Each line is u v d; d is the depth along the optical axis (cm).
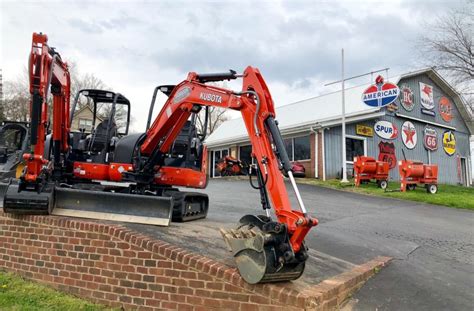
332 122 1948
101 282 528
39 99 602
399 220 1016
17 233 604
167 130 708
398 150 2264
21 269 591
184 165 814
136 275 509
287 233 422
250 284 445
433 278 577
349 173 2028
